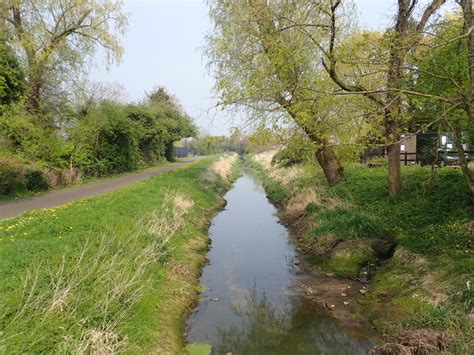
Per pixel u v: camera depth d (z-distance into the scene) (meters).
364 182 13.17
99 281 5.64
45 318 4.54
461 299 5.45
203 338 6.01
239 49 10.19
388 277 7.38
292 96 9.27
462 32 6.25
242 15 9.27
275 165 28.00
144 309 5.78
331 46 7.38
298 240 11.16
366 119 7.73
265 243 11.34
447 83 6.50
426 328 5.18
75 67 21.42
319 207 12.18
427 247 7.53
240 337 6.06
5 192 14.02
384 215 9.97
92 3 21.22
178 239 9.67
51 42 20.48
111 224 8.09
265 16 8.36
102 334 4.61
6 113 15.34
